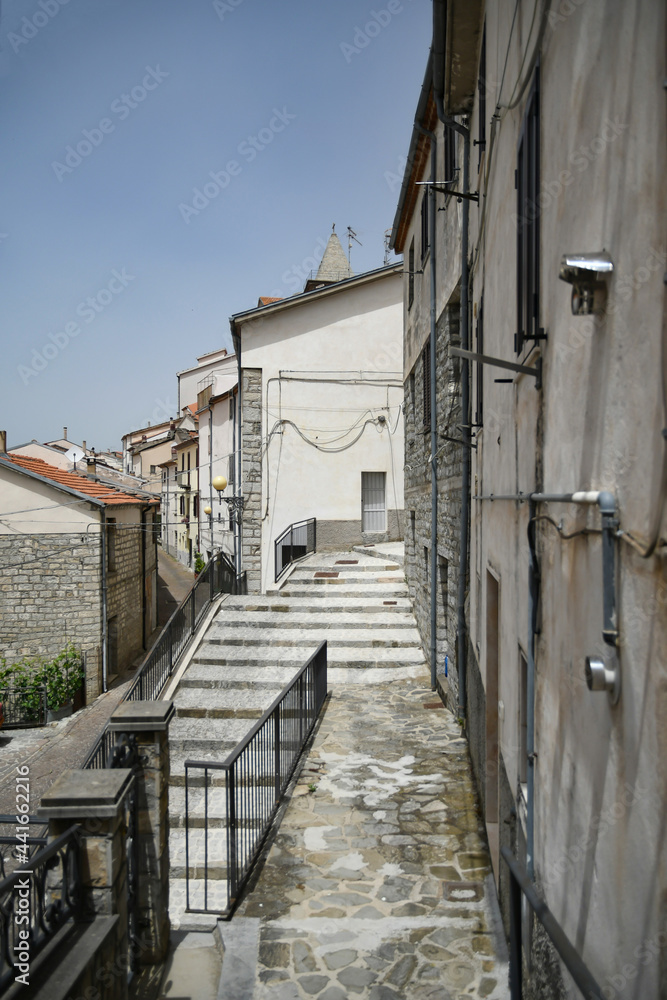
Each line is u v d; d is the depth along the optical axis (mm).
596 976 2002
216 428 29391
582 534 2211
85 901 3357
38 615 17281
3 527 17125
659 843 1482
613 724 1852
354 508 18125
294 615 12656
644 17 1587
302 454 18000
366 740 7805
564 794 2473
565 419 2498
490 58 5023
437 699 9305
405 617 12438
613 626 1831
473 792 6355
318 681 8719
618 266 1819
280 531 17953
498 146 4543
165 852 4285
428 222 10172
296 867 5152
